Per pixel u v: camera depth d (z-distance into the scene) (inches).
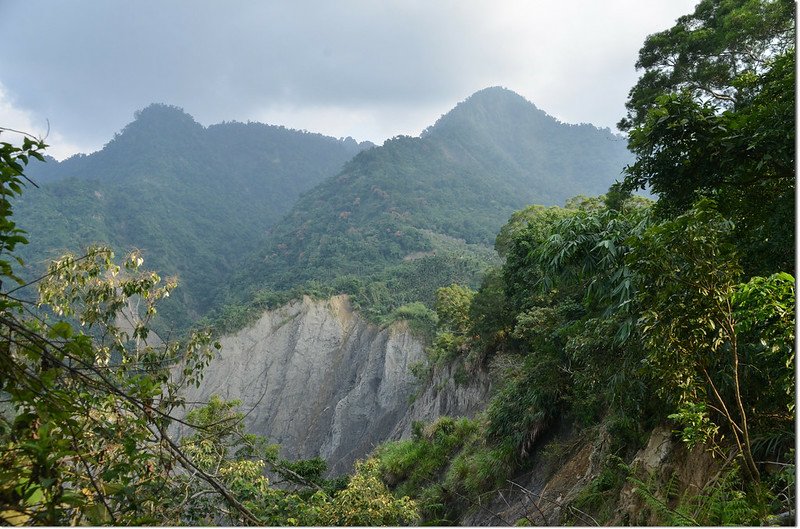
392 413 2406.5
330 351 2844.5
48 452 85.2
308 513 237.9
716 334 208.7
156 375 169.6
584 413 512.1
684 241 196.9
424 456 862.5
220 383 2689.5
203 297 5246.1
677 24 873.5
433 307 3041.3
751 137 233.3
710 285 191.9
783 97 242.7
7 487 84.3
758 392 232.8
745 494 189.0
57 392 92.7
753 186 260.8
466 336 1489.9
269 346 2861.7
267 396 2682.1
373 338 2787.9
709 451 242.4
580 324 449.7
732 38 746.8
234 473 226.5
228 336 2839.6
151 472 122.1
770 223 245.3
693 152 263.1
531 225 840.9
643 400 336.8
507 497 574.6
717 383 239.9
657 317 202.8
